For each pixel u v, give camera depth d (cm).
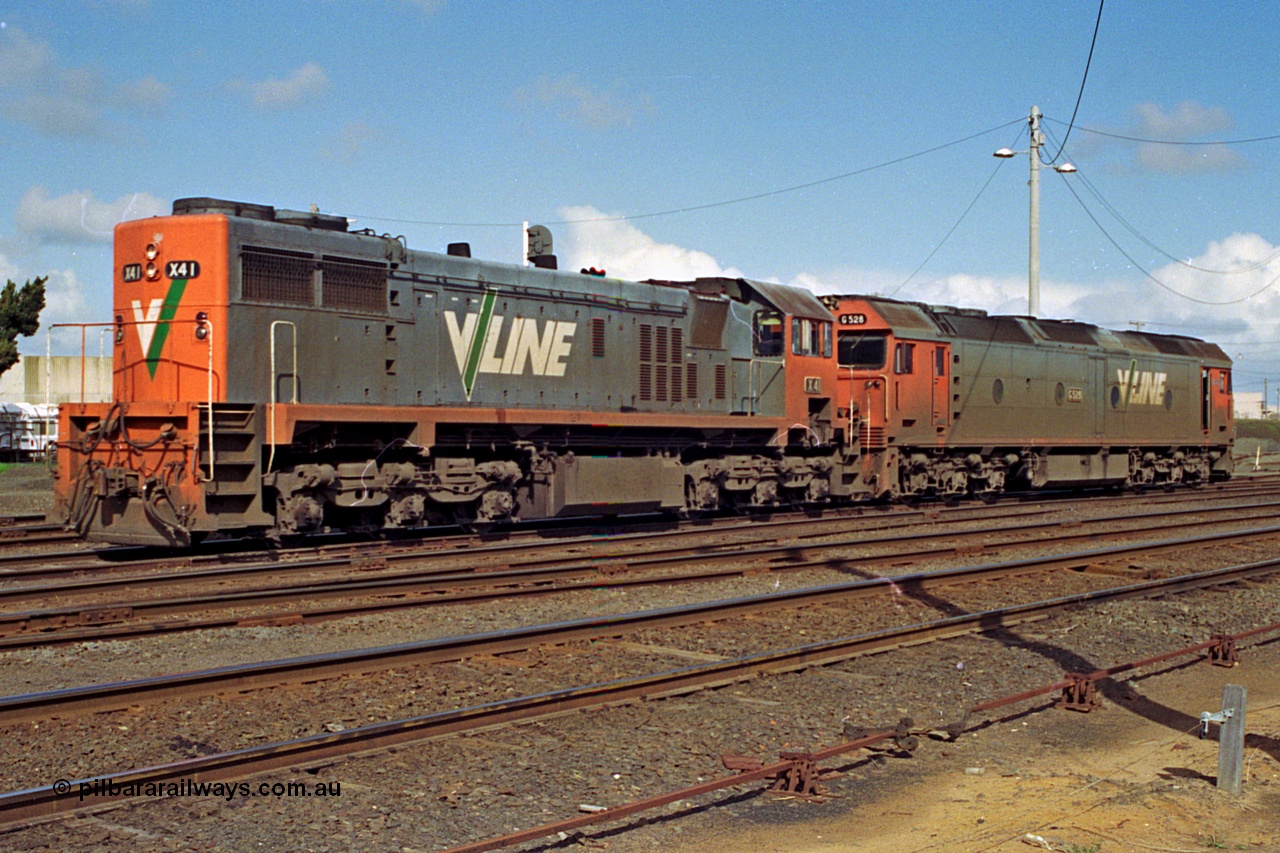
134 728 723
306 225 1592
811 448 2381
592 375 1941
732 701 832
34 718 724
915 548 1748
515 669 905
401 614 1140
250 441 1495
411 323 1689
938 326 2639
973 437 2706
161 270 1502
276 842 556
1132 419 3262
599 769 675
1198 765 721
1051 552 1761
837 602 1246
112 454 1530
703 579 1399
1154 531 2061
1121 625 1166
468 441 1755
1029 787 671
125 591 1247
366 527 1703
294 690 813
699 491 2125
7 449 4272
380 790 627
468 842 563
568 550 1672
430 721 712
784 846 576
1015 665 984
